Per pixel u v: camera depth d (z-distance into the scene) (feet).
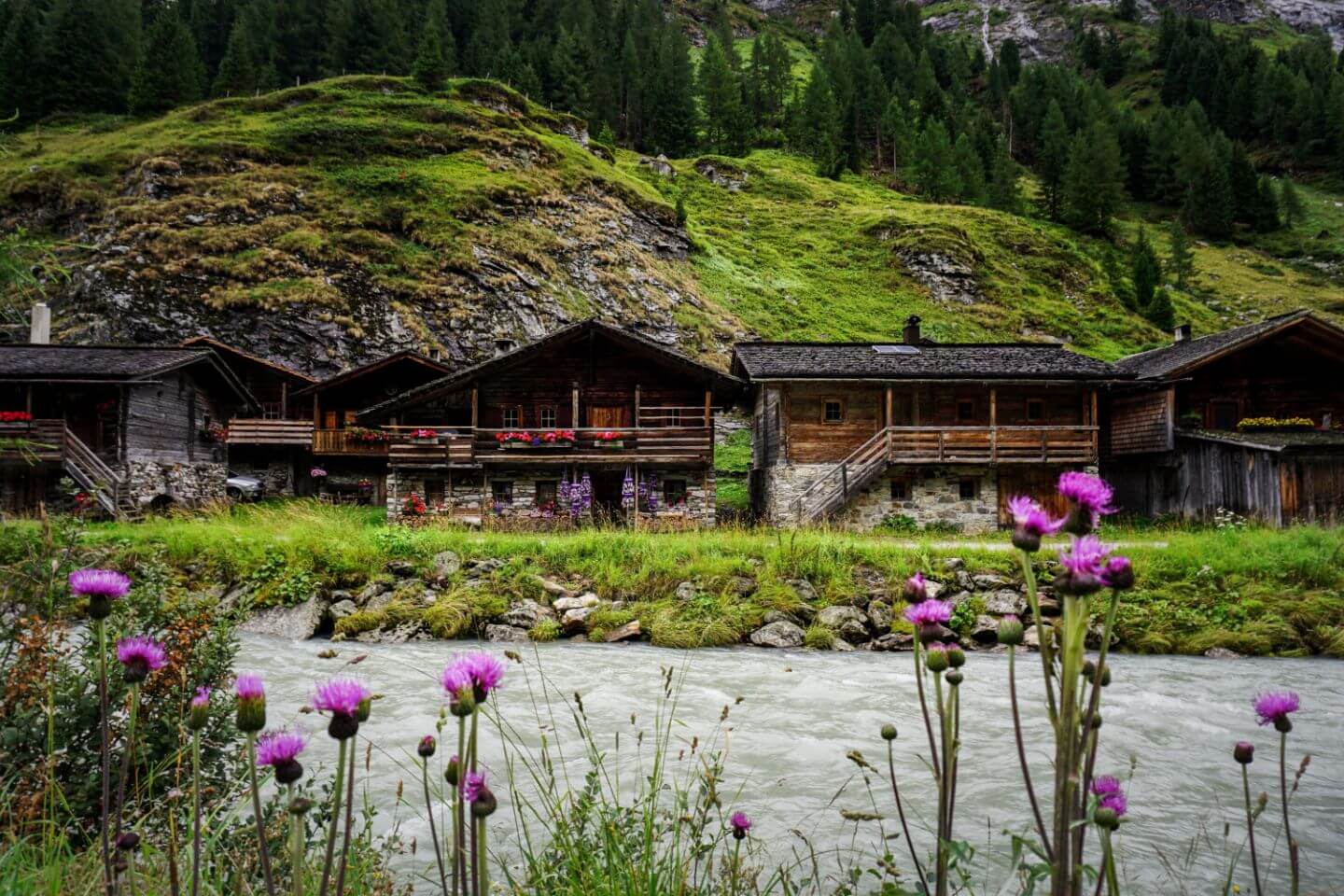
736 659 39.60
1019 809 18.62
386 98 222.69
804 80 450.71
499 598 47.21
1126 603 46.88
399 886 12.72
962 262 219.20
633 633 44.42
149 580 15.47
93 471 75.97
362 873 10.02
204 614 14.85
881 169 349.00
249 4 330.13
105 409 81.15
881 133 363.15
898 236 234.99
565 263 170.81
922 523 80.28
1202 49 490.08
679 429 78.02
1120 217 359.05
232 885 9.26
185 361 85.71
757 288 197.36
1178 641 44.01
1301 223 342.85
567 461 77.00
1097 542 4.25
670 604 47.14
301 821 5.46
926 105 388.57
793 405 81.66
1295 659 42.09
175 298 131.54
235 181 165.89
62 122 241.96
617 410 83.30
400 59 307.37
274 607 46.62
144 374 79.41
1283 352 83.92
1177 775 21.59
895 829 17.01
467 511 78.13
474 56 336.08
